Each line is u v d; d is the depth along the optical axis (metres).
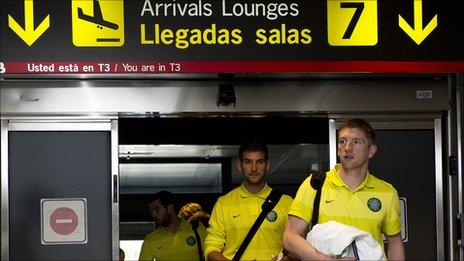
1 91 7.09
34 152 7.16
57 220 7.16
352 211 5.36
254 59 6.99
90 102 7.14
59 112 7.12
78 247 7.16
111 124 7.18
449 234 7.35
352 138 5.35
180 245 8.57
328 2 7.06
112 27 6.96
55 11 6.95
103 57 6.95
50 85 7.13
